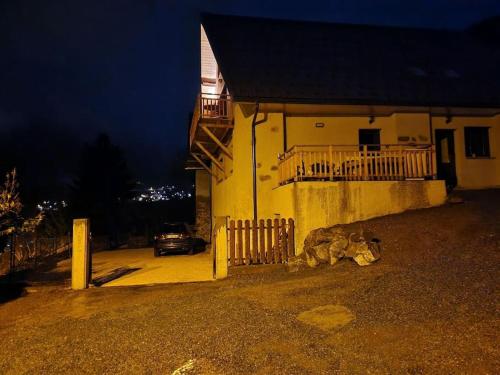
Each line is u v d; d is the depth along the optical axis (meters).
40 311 7.14
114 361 4.56
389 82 14.66
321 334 4.75
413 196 11.29
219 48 15.12
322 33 17.80
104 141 31.98
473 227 8.66
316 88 13.62
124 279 10.12
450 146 15.49
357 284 6.59
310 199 10.62
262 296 6.67
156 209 32.81
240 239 9.82
